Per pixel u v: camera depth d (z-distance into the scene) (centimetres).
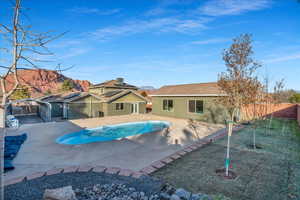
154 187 498
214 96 1670
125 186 503
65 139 1129
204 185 511
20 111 2623
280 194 462
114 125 1650
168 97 2194
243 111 1570
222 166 649
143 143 994
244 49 682
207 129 1396
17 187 494
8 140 1010
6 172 598
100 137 1317
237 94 696
